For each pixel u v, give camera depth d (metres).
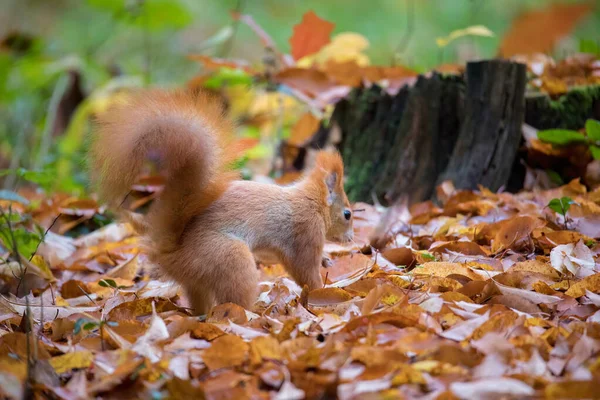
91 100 15.90
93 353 5.70
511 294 6.41
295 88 12.52
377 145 12.03
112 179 6.75
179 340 5.75
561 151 11.05
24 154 17.56
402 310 6.03
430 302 6.16
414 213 10.61
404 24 24.97
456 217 9.75
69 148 14.95
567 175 11.25
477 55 18.23
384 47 24.09
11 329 6.88
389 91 12.18
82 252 9.84
